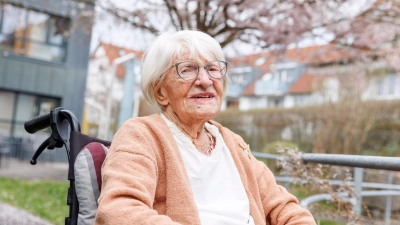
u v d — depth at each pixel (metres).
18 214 4.36
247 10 5.71
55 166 10.41
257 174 1.55
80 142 1.39
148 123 1.35
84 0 6.35
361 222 2.15
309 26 5.93
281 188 1.59
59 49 12.18
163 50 1.44
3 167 9.26
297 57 7.92
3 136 10.30
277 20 5.85
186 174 1.30
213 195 1.38
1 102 11.51
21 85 11.56
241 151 1.54
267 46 6.27
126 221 1.02
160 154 1.30
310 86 13.02
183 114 1.43
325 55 7.58
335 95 11.55
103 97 19.80
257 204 1.46
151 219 1.03
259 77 29.45
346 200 2.22
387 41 6.73
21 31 11.61
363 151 11.31
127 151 1.21
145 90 1.49
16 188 6.24
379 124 11.38
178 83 1.42
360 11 5.79
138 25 6.17
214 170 1.41
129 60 7.30
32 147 11.03
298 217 1.44
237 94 30.27
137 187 1.12
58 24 11.06
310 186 2.32
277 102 29.28
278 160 2.36
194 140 1.46
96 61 18.41
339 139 10.77
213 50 1.47
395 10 5.68
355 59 7.84
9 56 11.33
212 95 1.46
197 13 5.40
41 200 5.37
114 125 16.25
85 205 1.26
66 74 12.17
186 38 1.46
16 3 8.31
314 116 12.06
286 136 13.26
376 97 11.49
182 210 1.22
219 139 1.50
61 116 1.45
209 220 1.30
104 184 1.16
